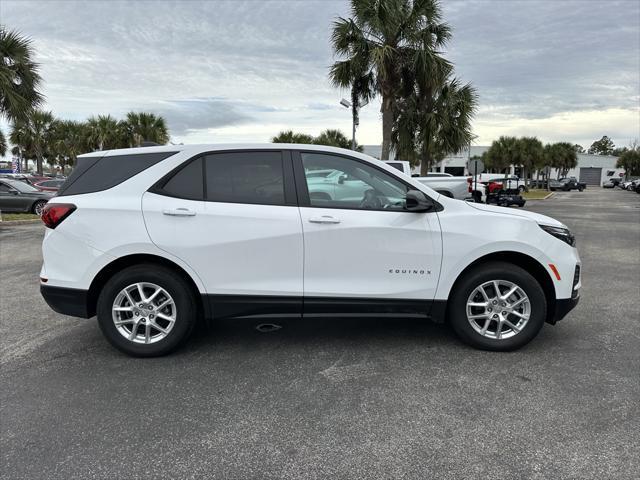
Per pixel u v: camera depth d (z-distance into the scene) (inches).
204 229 145.1
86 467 96.8
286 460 99.3
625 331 175.9
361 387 131.7
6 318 194.5
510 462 97.8
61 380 136.6
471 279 150.9
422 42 586.2
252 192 149.1
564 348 159.0
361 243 146.9
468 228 148.6
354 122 749.9
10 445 104.2
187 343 165.6
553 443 104.1
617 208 970.7
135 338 150.9
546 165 2263.8
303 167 150.8
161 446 104.2
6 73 554.9
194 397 126.4
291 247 146.3
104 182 150.8
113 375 139.9
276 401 124.3
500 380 135.1
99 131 1268.5
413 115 690.2
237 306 148.6
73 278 146.8
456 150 742.5
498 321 153.6
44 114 1539.1
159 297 150.7
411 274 148.9
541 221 153.4
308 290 147.8
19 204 631.8
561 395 126.0
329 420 114.7
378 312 150.9
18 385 133.4
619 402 122.2
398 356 153.0
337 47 600.1
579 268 156.6
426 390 129.6
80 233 145.6
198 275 146.6
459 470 95.4
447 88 683.4
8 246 392.8
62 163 1855.3
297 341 167.2
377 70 586.9
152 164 150.8
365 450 102.4
